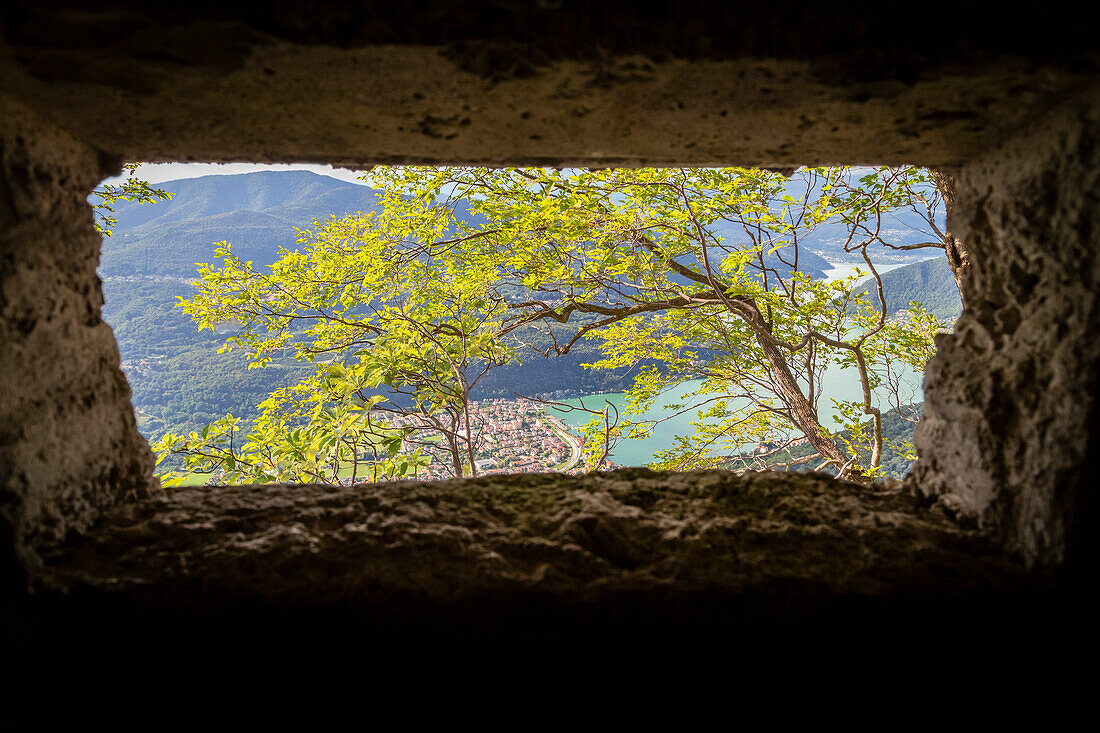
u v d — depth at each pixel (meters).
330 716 1.06
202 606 1.06
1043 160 1.05
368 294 4.23
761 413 5.20
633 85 0.93
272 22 0.79
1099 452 0.96
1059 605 1.04
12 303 1.00
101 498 1.23
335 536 1.18
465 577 1.10
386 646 1.08
